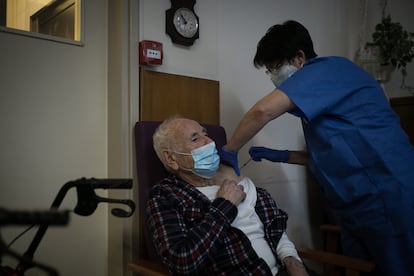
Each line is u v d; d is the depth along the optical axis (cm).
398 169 118
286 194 215
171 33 159
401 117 244
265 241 127
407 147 125
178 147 124
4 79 129
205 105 171
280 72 131
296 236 219
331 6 249
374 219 123
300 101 114
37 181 137
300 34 128
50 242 140
